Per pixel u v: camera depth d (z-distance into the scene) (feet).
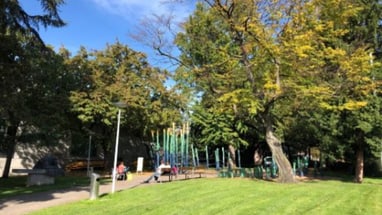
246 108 73.46
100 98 90.99
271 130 72.13
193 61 90.07
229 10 65.77
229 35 77.00
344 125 82.17
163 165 79.66
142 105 96.89
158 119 101.35
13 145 79.00
